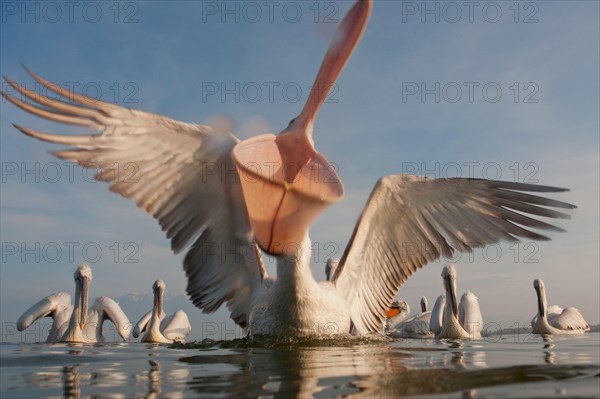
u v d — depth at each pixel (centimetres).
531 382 334
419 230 709
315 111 465
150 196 606
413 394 306
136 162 587
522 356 504
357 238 718
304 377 375
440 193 682
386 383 343
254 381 363
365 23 464
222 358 513
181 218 634
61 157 548
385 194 695
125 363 486
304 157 449
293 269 619
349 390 323
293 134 455
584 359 464
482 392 306
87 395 326
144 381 374
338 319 664
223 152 606
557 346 678
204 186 627
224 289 719
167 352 598
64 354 584
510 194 655
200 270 696
